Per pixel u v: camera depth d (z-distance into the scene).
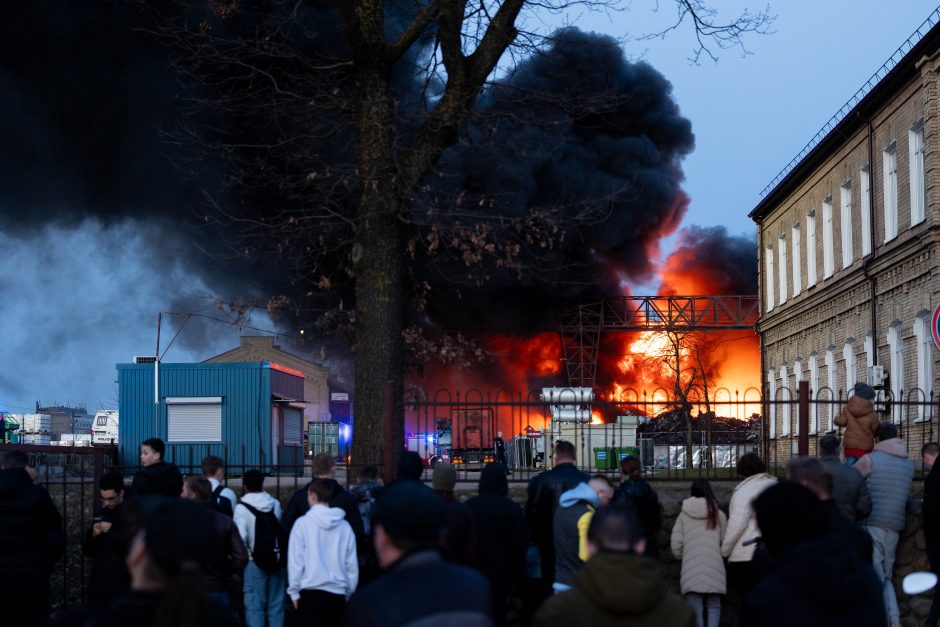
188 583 3.04
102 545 7.24
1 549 7.23
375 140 11.94
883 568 8.71
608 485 7.61
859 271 26.97
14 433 44.41
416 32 12.25
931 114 21.83
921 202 23.06
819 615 3.52
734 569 8.15
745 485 8.09
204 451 25.75
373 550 8.41
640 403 10.14
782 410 34.88
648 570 3.54
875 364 25.95
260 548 8.34
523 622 8.95
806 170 32.62
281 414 27.17
